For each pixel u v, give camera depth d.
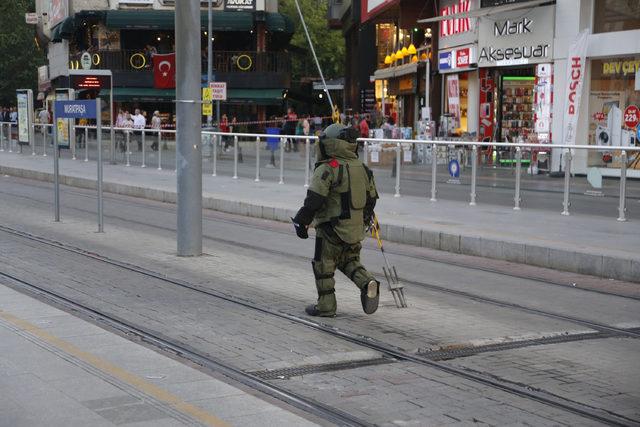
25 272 17.33
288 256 20.36
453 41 53.28
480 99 49.59
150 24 76.50
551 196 26.22
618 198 24.42
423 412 9.53
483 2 48.53
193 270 18.06
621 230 22.61
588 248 19.31
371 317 14.10
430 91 57.84
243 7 77.94
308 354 11.79
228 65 79.06
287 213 27.31
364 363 11.48
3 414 9.00
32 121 52.38
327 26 108.19
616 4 40.75
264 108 80.88
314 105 106.50
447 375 10.99
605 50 41.09
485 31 48.66
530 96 48.09
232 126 74.94
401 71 64.00
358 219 13.58
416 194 30.38
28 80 110.69
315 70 114.94
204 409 9.31
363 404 9.79
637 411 9.72
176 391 9.91
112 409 9.20
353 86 92.56
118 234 23.23
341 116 61.50
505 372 11.15
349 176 13.39
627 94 40.41
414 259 20.72
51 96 99.31
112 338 12.20
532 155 26.59
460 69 51.94
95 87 34.12
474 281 17.84
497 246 20.66
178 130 19.67
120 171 42.00
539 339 12.94
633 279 17.78
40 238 21.95
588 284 17.64
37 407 9.23
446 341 12.62
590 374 11.14
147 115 81.12
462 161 28.70
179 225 19.78
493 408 9.72
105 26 79.00
